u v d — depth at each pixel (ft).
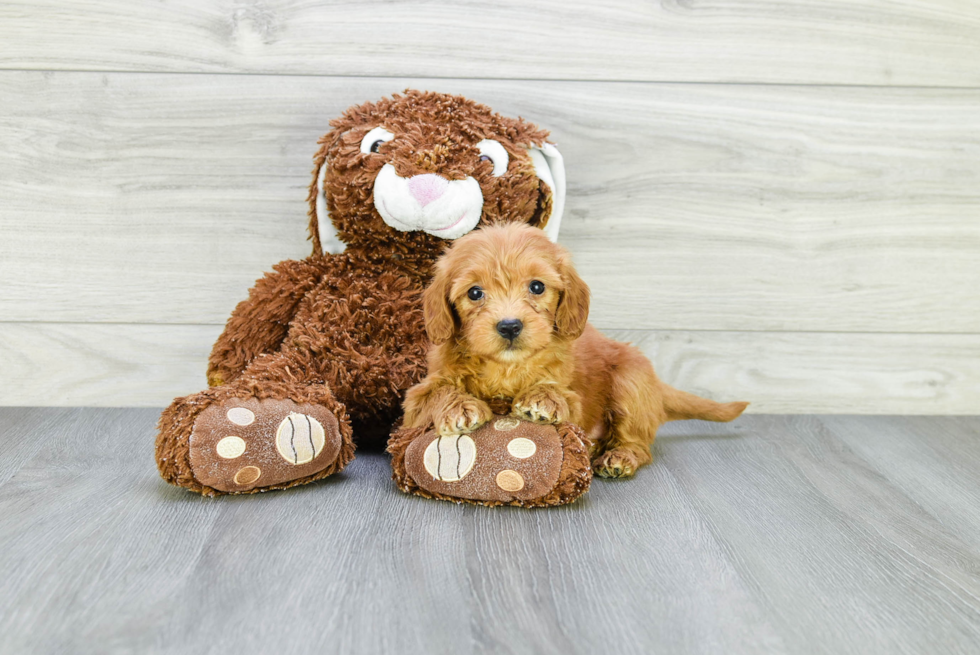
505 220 4.99
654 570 3.63
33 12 5.60
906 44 5.90
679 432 5.93
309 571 3.54
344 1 5.70
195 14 5.67
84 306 6.07
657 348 6.30
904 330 6.31
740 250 6.16
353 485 4.64
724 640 3.06
